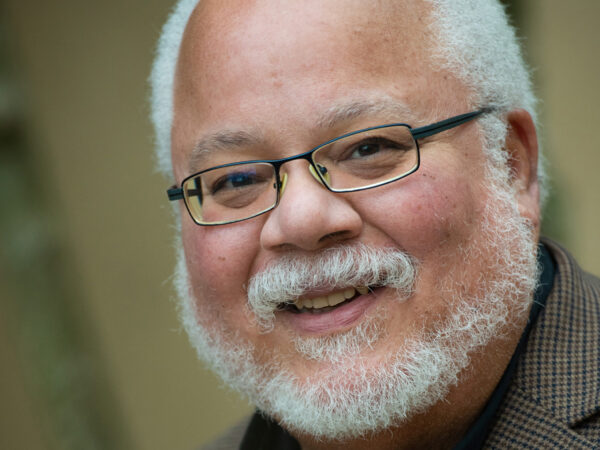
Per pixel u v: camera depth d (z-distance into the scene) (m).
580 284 2.06
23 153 5.26
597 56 4.44
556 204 4.39
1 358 5.37
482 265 1.92
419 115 1.88
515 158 2.07
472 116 1.94
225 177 1.96
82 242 5.25
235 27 1.93
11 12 5.12
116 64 5.01
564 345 1.95
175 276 2.43
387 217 1.84
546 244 2.23
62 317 5.27
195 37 2.03
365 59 1.86
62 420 5.27
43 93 5.16
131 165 5.07
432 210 1.85
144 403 5.25
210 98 1.95
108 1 4.99
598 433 1.81
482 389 1.96
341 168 1.87
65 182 5.23
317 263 1.86
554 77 4.42
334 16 1.87
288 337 1.97
